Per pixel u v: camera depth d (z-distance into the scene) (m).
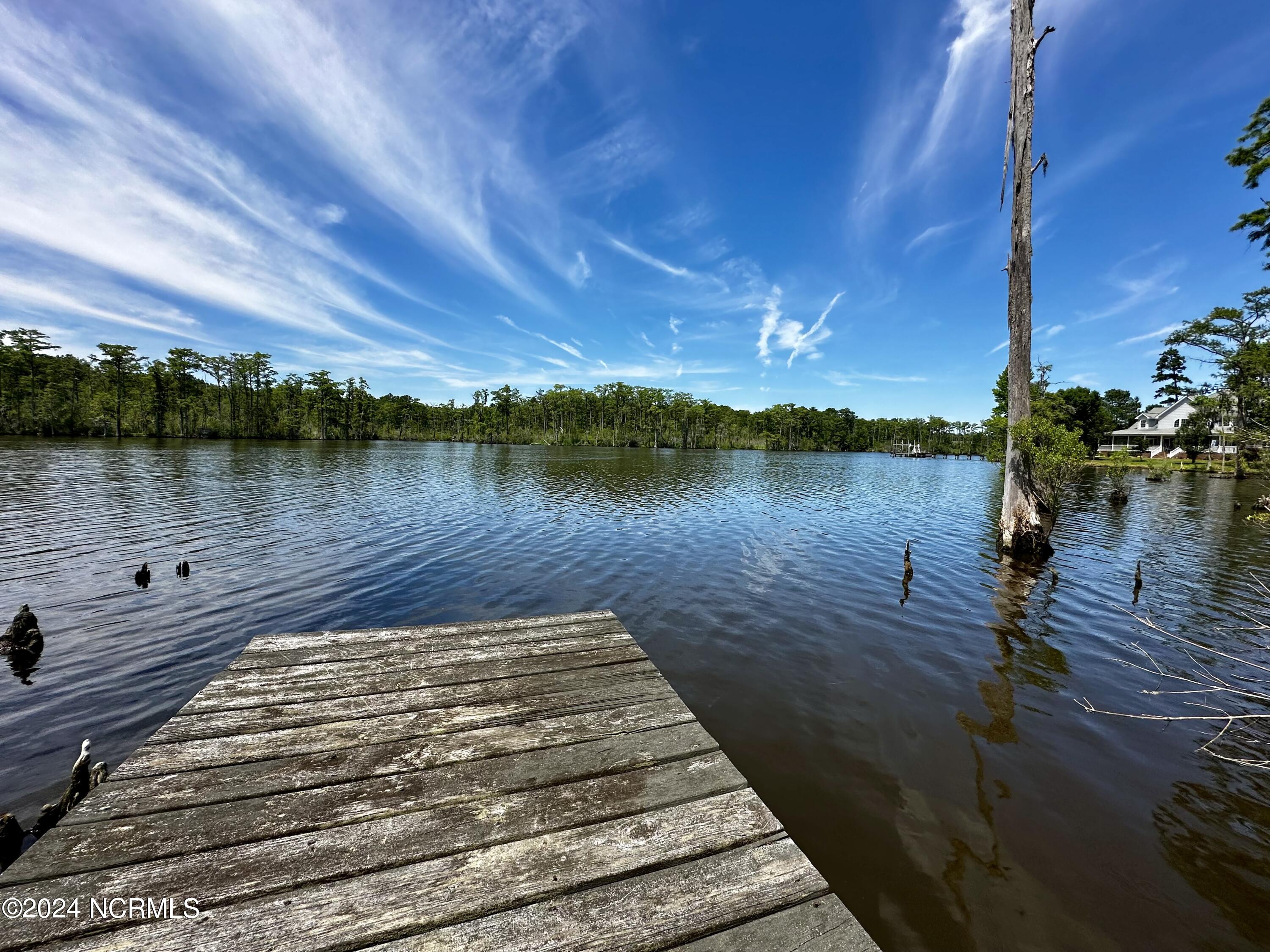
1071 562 12.04
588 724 3.24
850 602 9.02
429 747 2.95
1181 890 3.32
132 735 5.03
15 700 5.57
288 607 8.39
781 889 2.08
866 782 4.36
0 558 11.05
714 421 105.31
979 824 3.89
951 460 77.69
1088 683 6.14
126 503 18.14
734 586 9.93
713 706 5.58
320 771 2.70
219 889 1.95
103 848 2.12
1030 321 12.28
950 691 5.95
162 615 7.97
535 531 14.85
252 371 81.56
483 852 2.19
